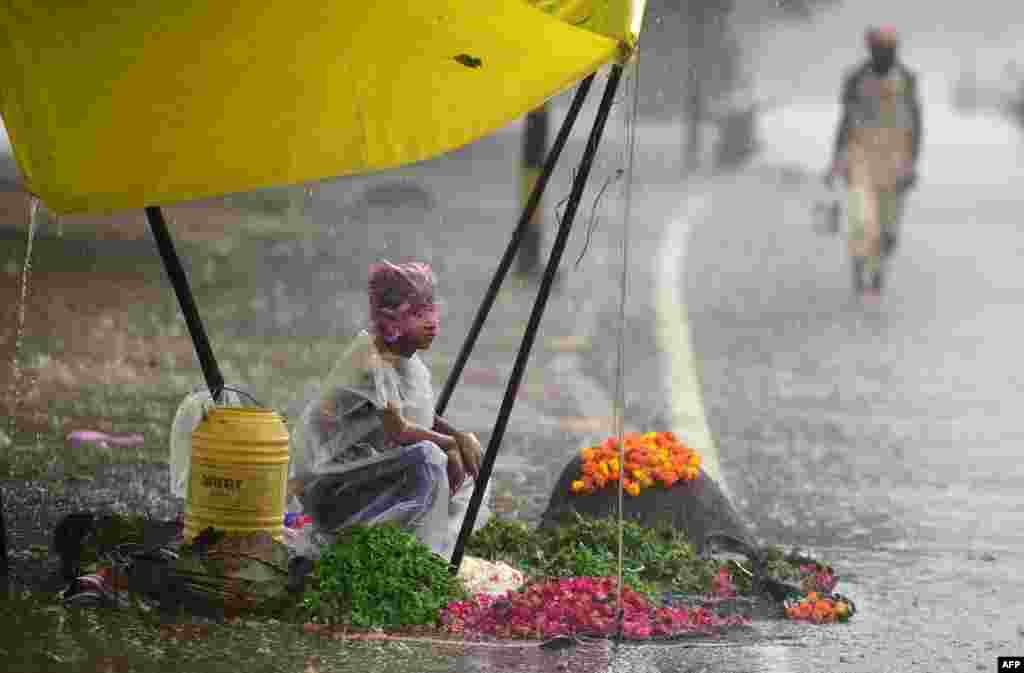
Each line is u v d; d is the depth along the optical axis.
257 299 24.70
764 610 10.34
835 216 30.05
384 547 9.48
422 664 8.62
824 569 11.41
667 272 32.31
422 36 9.77
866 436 17.23
